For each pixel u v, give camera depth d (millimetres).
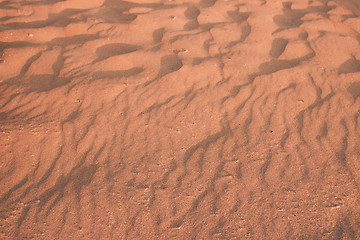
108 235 2133
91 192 2371
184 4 4633
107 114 2951
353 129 2783
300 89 3156
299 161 2557
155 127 2852
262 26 4074
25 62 3486
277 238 2098
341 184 2387
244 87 3193
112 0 4727
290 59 3508
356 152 2600
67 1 4562
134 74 3354
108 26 4074
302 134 2764
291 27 4066
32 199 2320
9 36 3799
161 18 4266
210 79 3281
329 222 2170
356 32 3971
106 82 3234
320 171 2477
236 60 3498
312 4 4629
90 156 2625
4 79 3279
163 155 2637
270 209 2250
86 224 2186
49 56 3557
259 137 2750
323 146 2658
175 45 3725
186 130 2828
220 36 3881
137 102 3066
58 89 3156
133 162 2584
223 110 2994
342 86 3176
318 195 2320
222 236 2117
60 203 2301
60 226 2170
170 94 3141
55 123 2854
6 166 2520
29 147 2654
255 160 2576
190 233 2141
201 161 2588
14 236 2102
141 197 2344
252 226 2164
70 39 3852
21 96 3088
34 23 4129
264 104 3033
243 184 2412
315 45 3705
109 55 3592
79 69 3379
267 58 3535
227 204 2291
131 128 2840
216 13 4387
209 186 2412
